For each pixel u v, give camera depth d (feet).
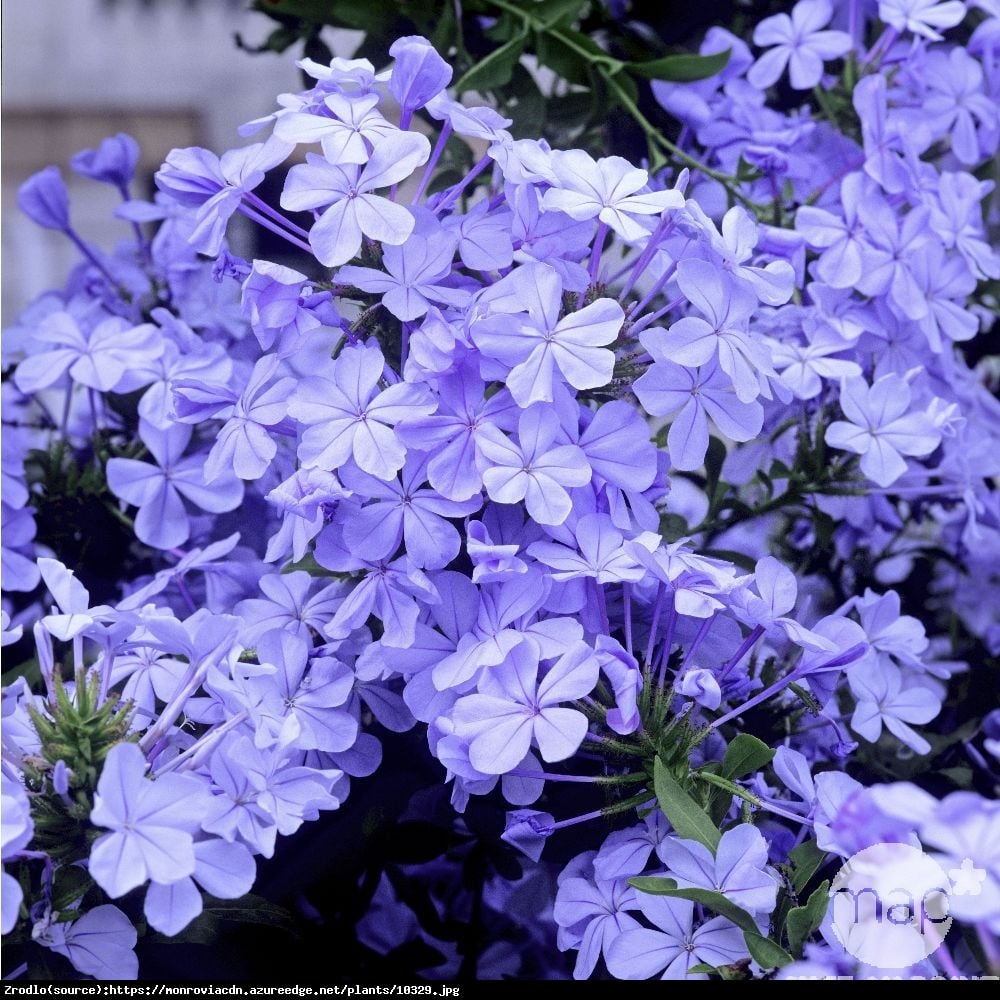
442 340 2.50
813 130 2.82
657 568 2.49
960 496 2.82
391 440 2.51
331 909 2.68
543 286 2.51
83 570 2.83
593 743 2.55
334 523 2.54
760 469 2.80
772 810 2.54
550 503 2.49
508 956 2.75
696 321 2.54
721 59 2.78
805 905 2.51
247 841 2.48
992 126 2.84
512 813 2.53
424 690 2.53
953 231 2.74
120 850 2.42
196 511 2.79
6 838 2.44
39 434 2.87
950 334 2.72
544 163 2.56
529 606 2.51
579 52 2.79
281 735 2.49
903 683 2.84
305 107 2.56
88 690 2.52
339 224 2.52
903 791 2.45
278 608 2.63
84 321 2.83
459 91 2.78
